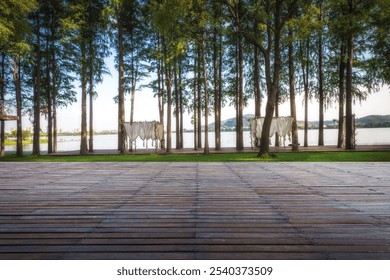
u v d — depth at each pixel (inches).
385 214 153.6
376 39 744.3
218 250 105.1
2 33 693.3
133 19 888.3
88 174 330.6
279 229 128.7
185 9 631.8
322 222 139.3
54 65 886.4
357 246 108.3
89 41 867.4
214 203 181.9
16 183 266.8
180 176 310.0
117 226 134.5
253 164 435.8
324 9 736.3
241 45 909.8
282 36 722.8
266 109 624.1
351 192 214.5
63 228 131.8
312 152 732.0
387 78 755.4
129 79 974.4
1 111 797.9
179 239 116.3
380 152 704.4
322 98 971.9
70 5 822.5
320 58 948.6
